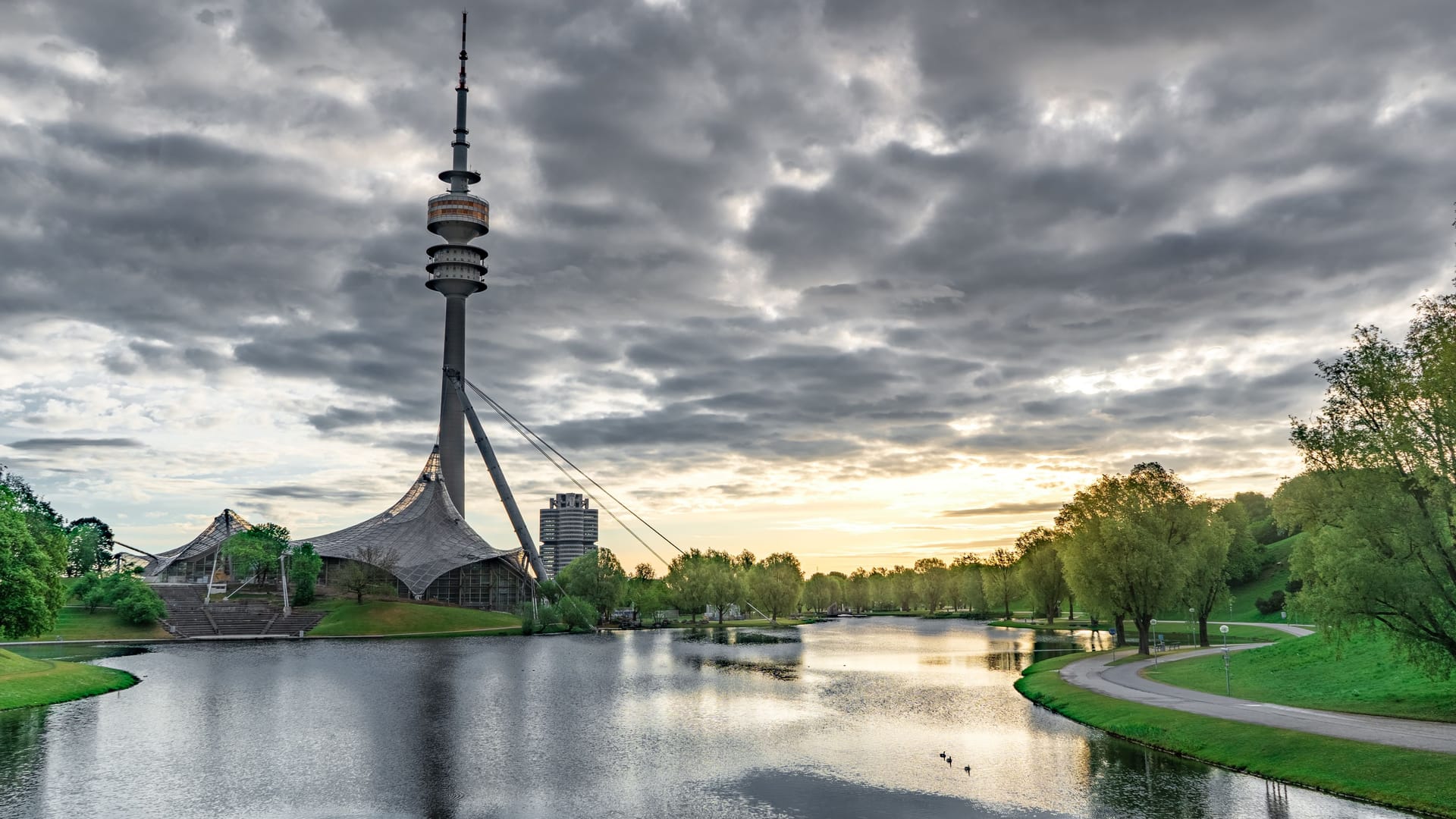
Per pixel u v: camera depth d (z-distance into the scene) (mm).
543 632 154375
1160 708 49844
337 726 53156
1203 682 59781
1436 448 41281
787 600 197625
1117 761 41375
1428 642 42312
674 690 71125
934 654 108062
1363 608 42656
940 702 62969
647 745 47188
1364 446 43312
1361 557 41625
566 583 169875
